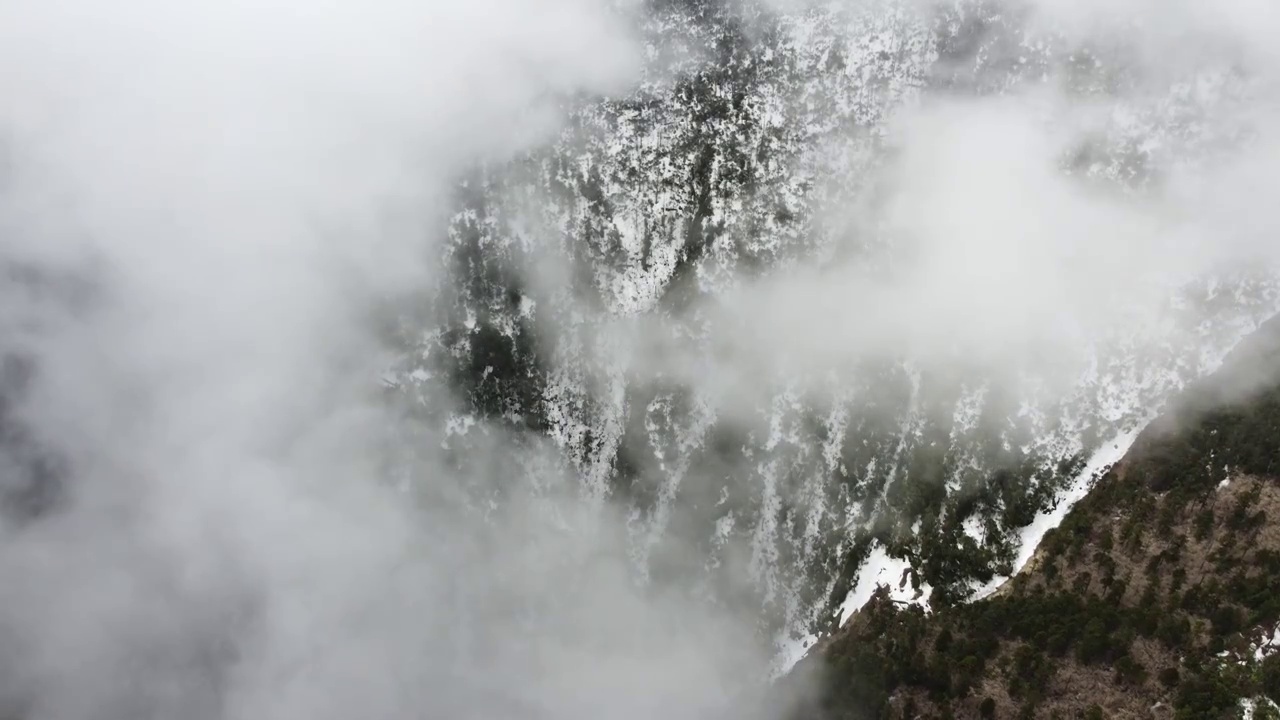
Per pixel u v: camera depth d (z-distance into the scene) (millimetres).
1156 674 54156
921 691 65062
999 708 59062
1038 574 66438
